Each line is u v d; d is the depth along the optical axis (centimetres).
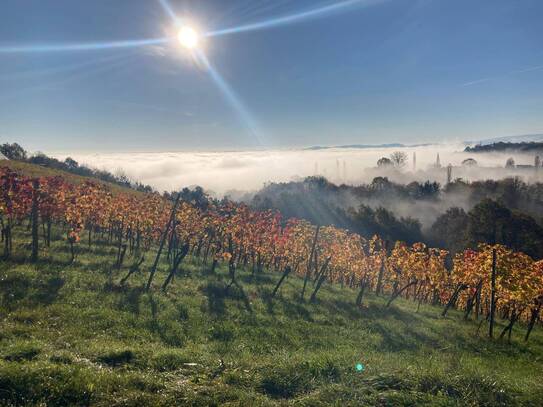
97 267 2755
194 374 1145
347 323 2292
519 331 2986
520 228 7112
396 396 1033
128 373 1080
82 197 3572
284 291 3053
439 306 4544
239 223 3838
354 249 4134
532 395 1112
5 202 2759
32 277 2173
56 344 1330
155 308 2003
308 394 1066
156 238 4756
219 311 2153
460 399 1047
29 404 864
